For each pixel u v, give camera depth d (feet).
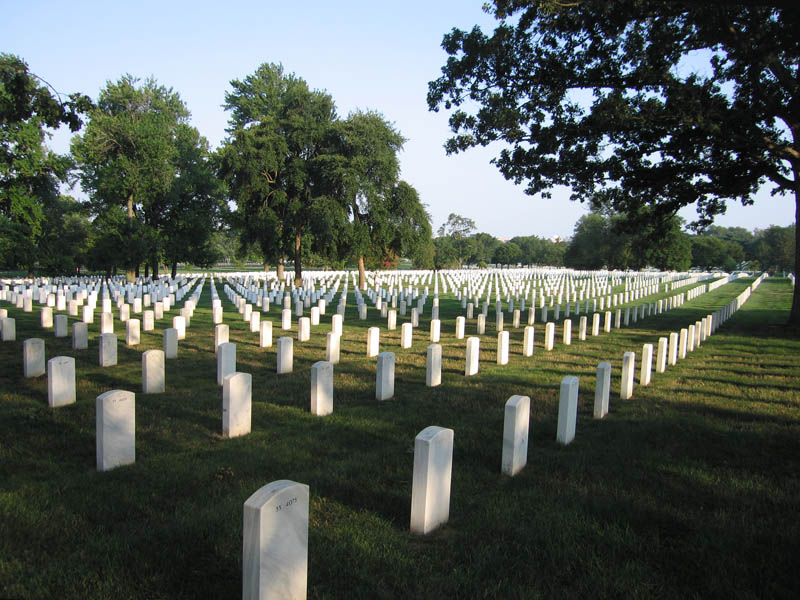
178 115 192.75
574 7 49.44
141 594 11.94
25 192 128.67
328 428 25.00
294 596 11.66
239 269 323.16
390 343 52.16
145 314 56.29
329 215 132.98
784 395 33.19
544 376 38.11
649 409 29.60
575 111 59.77
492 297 118.83
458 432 24.53
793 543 14.69
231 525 15.02
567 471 20.15
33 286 105.91
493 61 57.16
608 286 155.94
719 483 19.07
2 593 11.89
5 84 54.08
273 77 170.09
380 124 141.90
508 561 13.67
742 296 114.52
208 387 32.45
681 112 50.96
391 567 13.38
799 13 30.78
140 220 158.51
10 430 23.39
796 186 63.36
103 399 19.11
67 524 15.08
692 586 12.78
